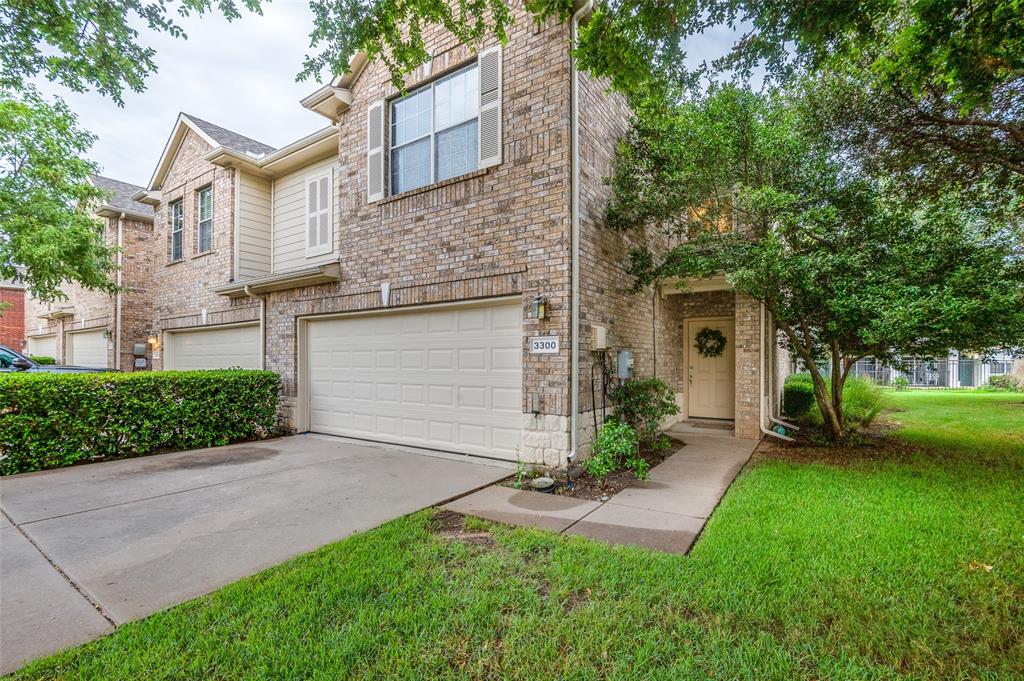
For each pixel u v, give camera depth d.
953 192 5.93
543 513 4.34
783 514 4.17
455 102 6.80
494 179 6.23
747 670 2.14
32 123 9.89
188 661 2.22
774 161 6.45
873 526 3.85
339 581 2.96
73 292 15.53
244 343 10.16
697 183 6.60
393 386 7.54
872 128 5.64
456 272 6.57
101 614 2.65
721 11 3.43
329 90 7.90
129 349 13.28
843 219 6.63
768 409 9.09
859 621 2.52
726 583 2.92
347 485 5.25
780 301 6.65
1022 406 12.58
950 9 3.11
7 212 9.80
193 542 3.65
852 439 7.61
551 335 5.69
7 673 2.13
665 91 4.13
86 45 4.25
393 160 7.56
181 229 11.87
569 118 5.68
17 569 3.20
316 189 9.73
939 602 2.70
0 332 20.59
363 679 2.11
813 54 3.64
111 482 5.41
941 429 8.93
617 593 2.83
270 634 2.41
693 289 8.70
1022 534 3.63
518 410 6.11
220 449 7.38
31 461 6.00
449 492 4.98
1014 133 4.59
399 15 4.14
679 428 9.38
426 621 2.54
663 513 4.34
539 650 2.31
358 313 7.91
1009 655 2.26
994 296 5.18
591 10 5.61
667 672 2.14
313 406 8.84
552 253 5.71
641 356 7.97
